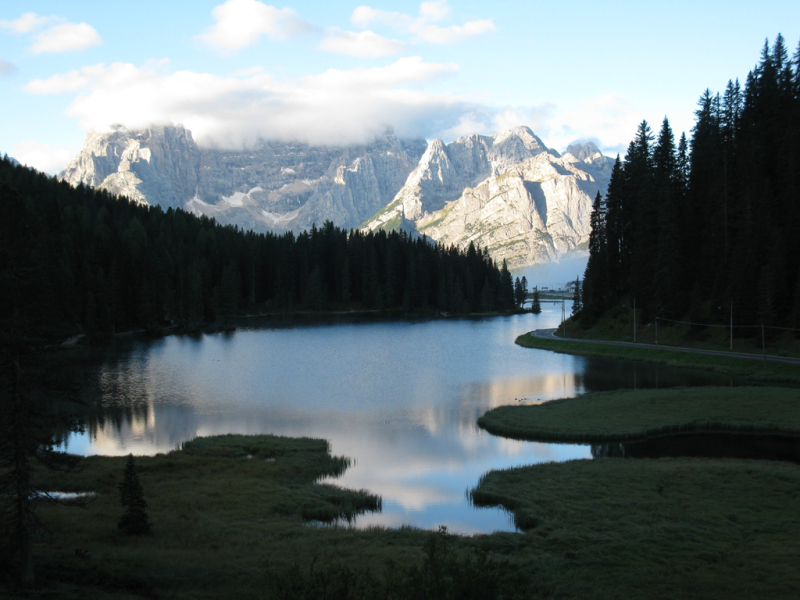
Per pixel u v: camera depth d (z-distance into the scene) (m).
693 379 91.81
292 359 121.25
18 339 24.84
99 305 149.00
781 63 132.12
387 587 20.77
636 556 30.34
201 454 54.50
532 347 140.62
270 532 35.09
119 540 32.47
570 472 47.59
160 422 69.62
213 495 42.75
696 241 131.25
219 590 25.23
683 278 127.31
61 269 135.62
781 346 100.12
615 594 25.97
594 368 107.38
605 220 152.62
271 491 43.88
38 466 48.81
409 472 50.59
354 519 39.56
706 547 31.38
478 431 64.62
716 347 110.38
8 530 26.59
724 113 139.00
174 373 103.94
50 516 36.38
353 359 121.81
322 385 93.44
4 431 24.97
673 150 146.50
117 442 60.88
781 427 60.66
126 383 94.31
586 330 147.00
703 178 134.00
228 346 142.12
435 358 123.25
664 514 37.00
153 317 166.75
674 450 55.12
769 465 47.56
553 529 35.34
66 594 23.50
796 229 107.38
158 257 190.12
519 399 81.38
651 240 131.00
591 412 69.00
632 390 81.25
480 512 40.84
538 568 28.91
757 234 109.38
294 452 55.66
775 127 124.38
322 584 22.28
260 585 25.72
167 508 39.66
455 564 22.00
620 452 55.16
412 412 74.44
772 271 103.12
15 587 23.78
